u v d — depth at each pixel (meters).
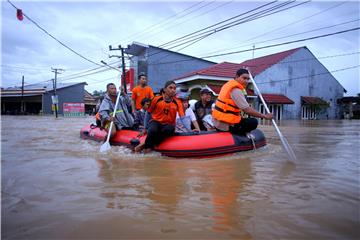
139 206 2.45
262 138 5.61
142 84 7.07
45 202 2.56
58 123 16.55
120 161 4.41
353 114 28.94
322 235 1.92
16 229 2.05
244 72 5.04
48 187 3.00
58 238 1.92
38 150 5.54
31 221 2.18
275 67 23.45
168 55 25.59
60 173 3.61
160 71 25.47
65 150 5.53
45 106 40.31
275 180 3.22
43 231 2.02
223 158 4.60
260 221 2.14
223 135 4.98
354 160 4.39
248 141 5.18
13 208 2.43
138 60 25.23
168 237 1.91
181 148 4.70
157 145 5.03
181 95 5.66
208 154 4.68
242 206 2.43
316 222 2.11
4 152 5.28
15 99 43.16
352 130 10.72
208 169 3.80
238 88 4.91
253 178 3.31
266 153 5.04
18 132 9.91
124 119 6.34
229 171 3.67
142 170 3.77
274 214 2.26
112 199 2.62
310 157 4.66
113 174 3.55
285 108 24.39
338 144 6.34
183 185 3.04
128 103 6.80
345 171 3.64
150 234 1.96
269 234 1.94
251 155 4.85
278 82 23.72
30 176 3.45
